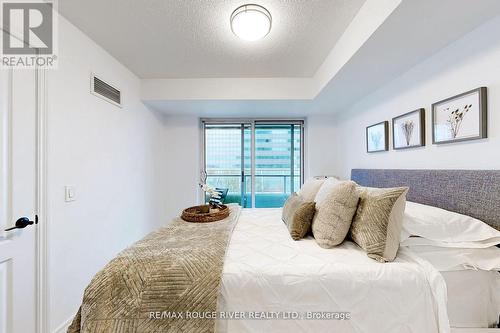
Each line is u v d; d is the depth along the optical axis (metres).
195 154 3.72
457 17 1.26
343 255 1.25
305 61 2.41
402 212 1.22
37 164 1.45
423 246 1.22
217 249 1.27
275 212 2.45
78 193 1.80
